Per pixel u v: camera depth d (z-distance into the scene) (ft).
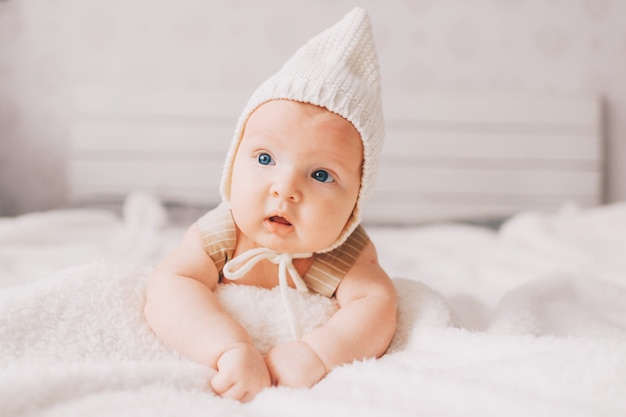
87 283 2.29
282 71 2.33
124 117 7.75
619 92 8.21
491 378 1.77
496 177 8.02
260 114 2.21
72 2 7.75
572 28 8.09
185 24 7.86
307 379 1.94
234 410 1.69
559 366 1.71
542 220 6.03
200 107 7.79
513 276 4.20
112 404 1.60
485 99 7.97
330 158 2.12
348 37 2.43
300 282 2.33
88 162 7.76
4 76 7.81
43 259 4.27
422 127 7.95
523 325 2.49
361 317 2.18
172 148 7.81
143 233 5.60
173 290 2.17
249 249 2.41
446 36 8.02
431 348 2.20
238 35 7.90
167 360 2.06
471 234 6.22
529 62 8.10
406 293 2.59
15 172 7.94
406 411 1.57
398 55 8.03
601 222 5.99
